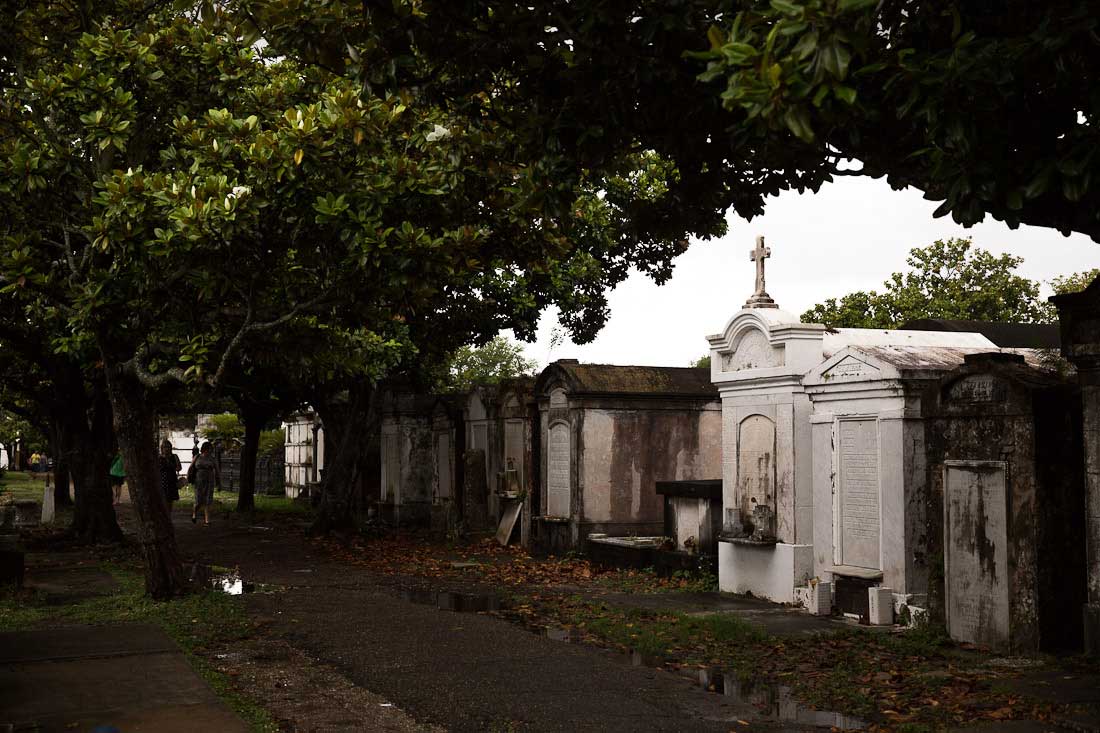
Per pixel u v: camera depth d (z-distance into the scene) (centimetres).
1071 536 1005
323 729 716
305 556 2022
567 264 2356
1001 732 703
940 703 790
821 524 1312
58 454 3672
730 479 1494
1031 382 998
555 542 2031
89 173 1276
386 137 1087
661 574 1681
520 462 2236
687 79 739
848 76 571
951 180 609
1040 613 983
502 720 743
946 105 571
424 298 1159
